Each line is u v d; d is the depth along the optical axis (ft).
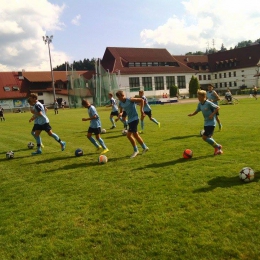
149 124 53.31
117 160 26.12
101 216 14.60
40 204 16.88
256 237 11.46
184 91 261.24
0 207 17.01
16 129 63.82
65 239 12.74
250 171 17.30
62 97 229.45
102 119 74.23
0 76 221.66
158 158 25.36
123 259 10.97
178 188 17.22
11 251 12.22
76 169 24.22
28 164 27.71
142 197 16.47
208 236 11.80
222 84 274.98
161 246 11.48
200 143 30.60
